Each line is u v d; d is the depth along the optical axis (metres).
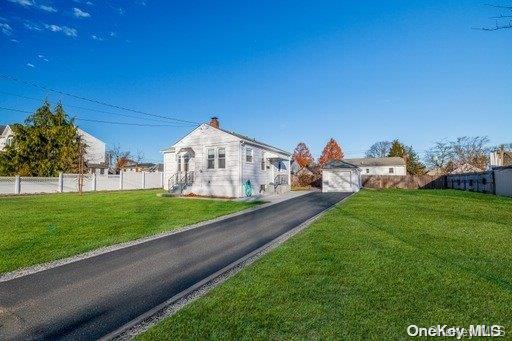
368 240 8.62
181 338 3.84
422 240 8.55
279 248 8.04
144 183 38.91
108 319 4.57
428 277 5.61
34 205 18.80
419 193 28.12
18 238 10.02
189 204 19.88
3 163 30.81
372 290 5.09
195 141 27.30
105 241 9.68
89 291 5.70
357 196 25.28
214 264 7.28
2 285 6.05
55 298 5.38
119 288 5.84
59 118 34.19
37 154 32.06
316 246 8.09
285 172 35.94
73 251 8.53
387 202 19.50
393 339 3.68
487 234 9.31
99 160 52.78
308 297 4.90
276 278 5.80
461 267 6.16
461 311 4.32
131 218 14.11
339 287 5.26
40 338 4.07
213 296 5.07
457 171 59.44
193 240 9.94
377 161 66.75
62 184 30.36
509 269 6.05
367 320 4.11
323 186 34.66
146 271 6.85
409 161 68.00
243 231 11.30
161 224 12.69
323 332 3.86
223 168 25.77
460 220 11.95
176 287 5.85
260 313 4.42
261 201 22.02
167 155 34.34
